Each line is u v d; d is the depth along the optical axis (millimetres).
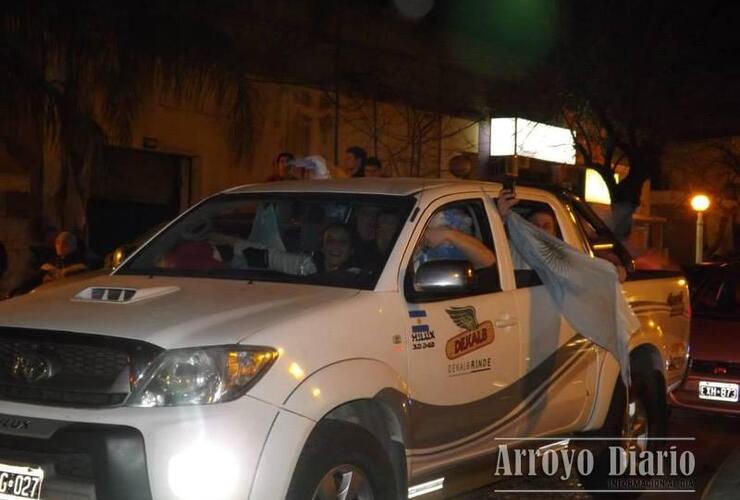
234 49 12570
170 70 11828
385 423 5258
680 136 21297
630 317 6785
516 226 6438
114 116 11641
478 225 6375
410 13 17703
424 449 5480
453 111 18469
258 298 5098
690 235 27031
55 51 10719
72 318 4805
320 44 16094
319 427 4754
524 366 6270
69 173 11773
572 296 6559
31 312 4969
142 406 4426
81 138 11180
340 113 16516
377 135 16953
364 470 4980
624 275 7555
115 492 4348
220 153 14570
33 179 11961
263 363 4559
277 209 6340
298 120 15773
